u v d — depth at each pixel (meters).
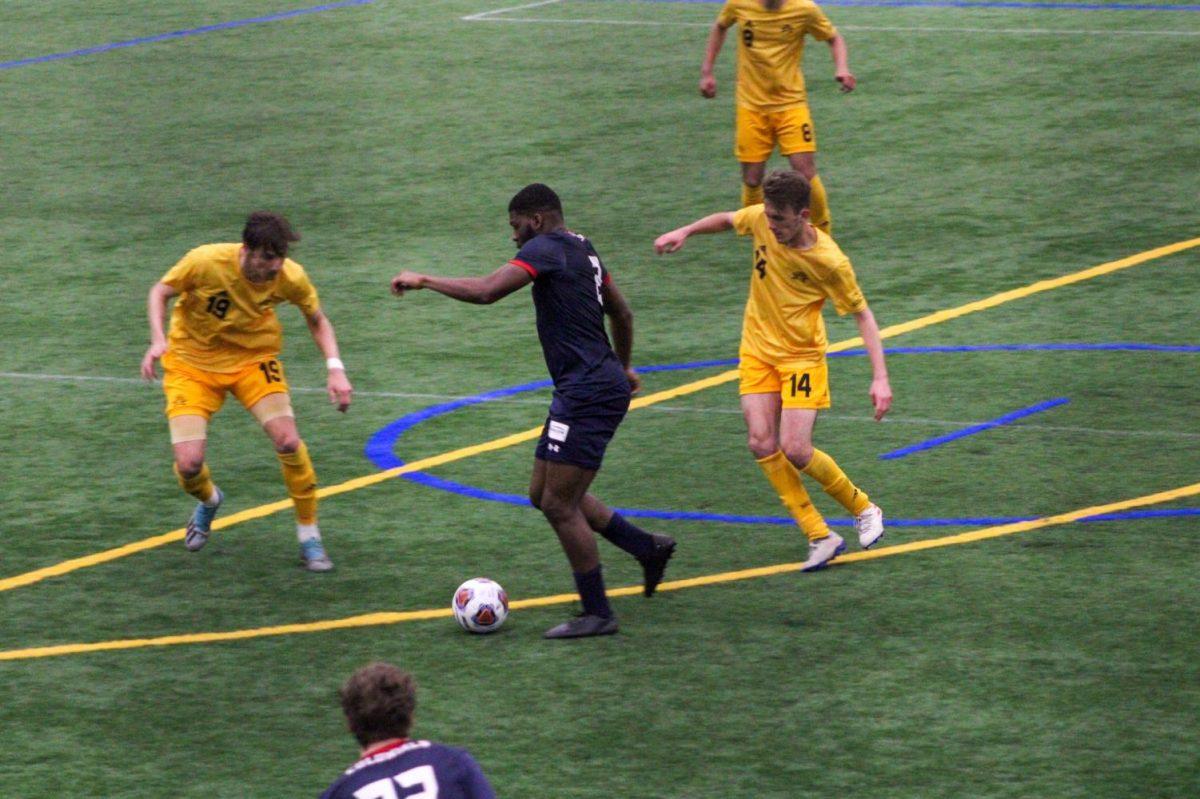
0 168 50.03
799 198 22.30
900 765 18.14
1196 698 19.44
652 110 54.50
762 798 17.53
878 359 23.05
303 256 41.28
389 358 34.34
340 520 26.14
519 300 38.09
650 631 21.91
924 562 23.83
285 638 21.95
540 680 20.53
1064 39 61.50
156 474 28.34
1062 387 31.14
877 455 28.20
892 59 59.50
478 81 59.19
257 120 54.91
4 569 24.38
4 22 72.44
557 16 70.75
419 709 19.78
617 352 22.33
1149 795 17.38
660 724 19.27
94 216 45.03
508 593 23.33
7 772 18.52
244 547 25.12
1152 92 53.66
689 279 39.12
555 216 21.53
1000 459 27.75
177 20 72.00
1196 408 29.80
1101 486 26.41
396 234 42.84
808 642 21.38
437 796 12.72
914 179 45.91
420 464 28.52
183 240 42.75
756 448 23.58
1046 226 41.56
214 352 23.92
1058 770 17.92
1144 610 21.86
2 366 34.28
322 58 63.72
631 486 27.34
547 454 21.33
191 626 22.36
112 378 33.50
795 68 39.94
